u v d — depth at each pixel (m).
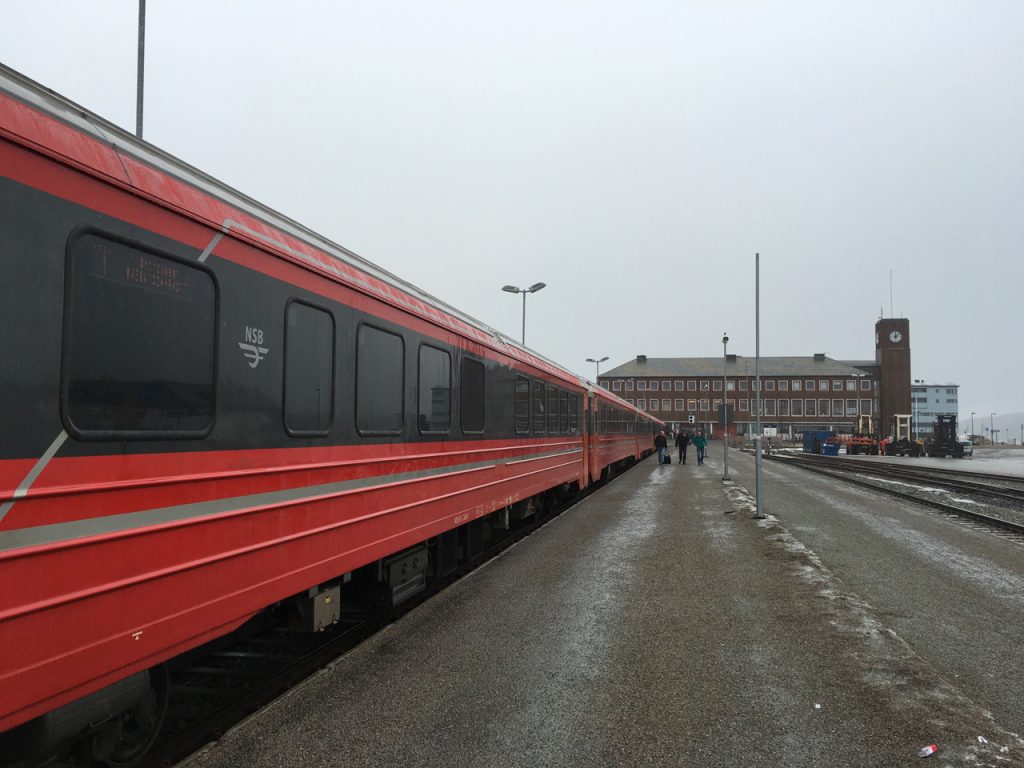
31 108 2.63
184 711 4.38
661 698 4.36
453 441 7.12
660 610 6.44
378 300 5.39
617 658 5.12
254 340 3.82
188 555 3.26
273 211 4.27
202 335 3.41
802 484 20.86
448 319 7.06
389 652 5.29
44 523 2.53
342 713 4.14
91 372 2.76
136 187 3.03
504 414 9.09
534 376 10.77
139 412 3.00
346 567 4.80
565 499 15.88
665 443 30.59
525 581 7.70
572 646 5.42
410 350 6.04
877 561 8.85
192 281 3.36
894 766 3.47
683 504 15.03
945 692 4.43
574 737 3.83
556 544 10.08
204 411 3.41
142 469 3.00
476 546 8.81
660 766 3.50
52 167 2.64
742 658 5.09
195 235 3.38
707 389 97.81
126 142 3.17
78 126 2.85
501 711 4.17
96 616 2.75
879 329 94.94
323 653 5.43
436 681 4.68
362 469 5.09
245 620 3.71
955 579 7.88
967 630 5.91
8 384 2.42
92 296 2.78
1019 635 5.78
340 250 5.04
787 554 9.08
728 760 3.55
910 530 11.54
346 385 4.86
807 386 95.69
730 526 11.65
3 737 2.69
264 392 3.89
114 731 3.25
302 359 4.30
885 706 4.21
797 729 3.90
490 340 8.53
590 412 17.09
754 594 7.00
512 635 5.72
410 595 6.46
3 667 2.36
